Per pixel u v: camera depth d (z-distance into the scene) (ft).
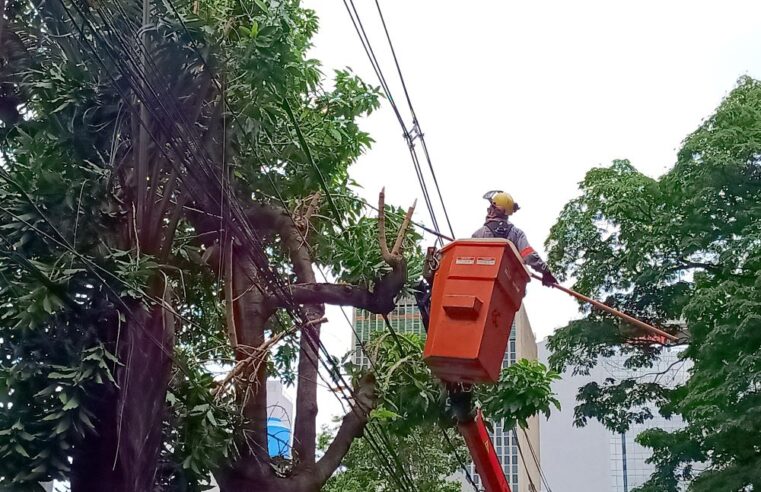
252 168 39.17
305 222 41.91
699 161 70.23
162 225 31.94
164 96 30.73
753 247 66.74
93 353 28.14
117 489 28.99
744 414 59.93
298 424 38.75
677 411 74.23
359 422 39.63
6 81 33.24
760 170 67.87
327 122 42.55
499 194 32.76
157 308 29.78
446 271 28.96
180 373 33.01
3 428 27.66
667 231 71.61
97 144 32.55
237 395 35.58
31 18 34.06
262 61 32.32
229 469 34.96
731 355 63.41
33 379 28.48
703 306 65.36
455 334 27.81
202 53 31.48
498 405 42.47
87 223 29.89
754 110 73.00
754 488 61.77
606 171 78.18
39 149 30.99
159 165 31.65
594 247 77.15
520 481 171.01
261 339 38.40
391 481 66.13
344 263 40.96
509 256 28.81
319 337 40.75
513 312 29.07
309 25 45.27
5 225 28.78
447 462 70.95
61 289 28.14
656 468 72.74
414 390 42.52
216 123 32.58
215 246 39.29
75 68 32.22
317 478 37.40
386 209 44.78
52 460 27.58
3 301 29.19
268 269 34.58
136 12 32.60
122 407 28.58
